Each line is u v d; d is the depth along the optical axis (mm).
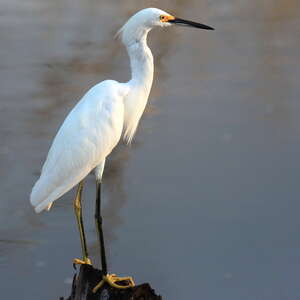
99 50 19219
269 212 11344
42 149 14094
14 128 14969
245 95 16547
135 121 9852
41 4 22953
